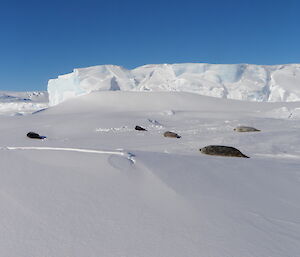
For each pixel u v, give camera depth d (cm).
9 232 254
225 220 279
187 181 391
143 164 452
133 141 1205
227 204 320
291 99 5775
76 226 264
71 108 4056
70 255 217
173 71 6931
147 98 4288
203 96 4447
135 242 235
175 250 222
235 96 6206
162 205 312
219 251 221
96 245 231
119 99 4306
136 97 4356
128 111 3516
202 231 255
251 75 6638
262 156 764
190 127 1869
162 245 230
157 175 404
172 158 522
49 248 228
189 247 227
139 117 2720
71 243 235
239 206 315
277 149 865
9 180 391
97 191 350
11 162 479
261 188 387
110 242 236
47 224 269
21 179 395
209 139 1104
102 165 445
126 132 1730
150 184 374
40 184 374
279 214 297
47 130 1908
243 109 3653
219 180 410
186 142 1059
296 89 5888
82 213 292
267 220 281
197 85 6431
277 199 346
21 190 354
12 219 279
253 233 252
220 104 3997
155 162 474
